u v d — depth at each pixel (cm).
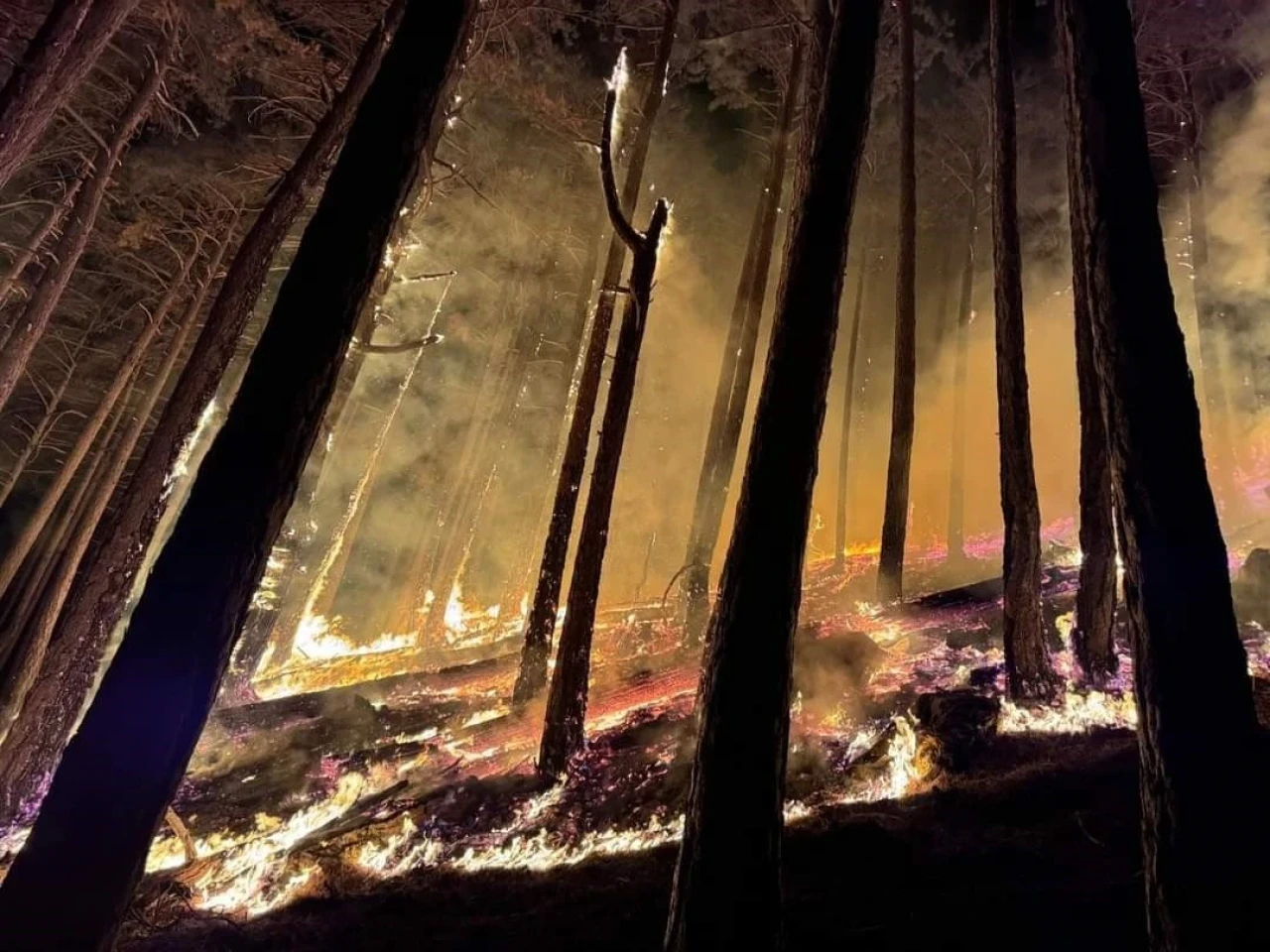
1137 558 360
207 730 958
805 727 754
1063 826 498
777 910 334
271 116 1297
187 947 502
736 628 381
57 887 266
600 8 1435
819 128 489
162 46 1120
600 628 1431
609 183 839
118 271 1617
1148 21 1383
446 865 612
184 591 303
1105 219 411
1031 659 715
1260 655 709
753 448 421
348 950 482
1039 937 390
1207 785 315
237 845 669
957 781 591
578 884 553
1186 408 372
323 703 1023
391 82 384
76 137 1222
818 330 435
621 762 744
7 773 788
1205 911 301
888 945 402
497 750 828
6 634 1246
